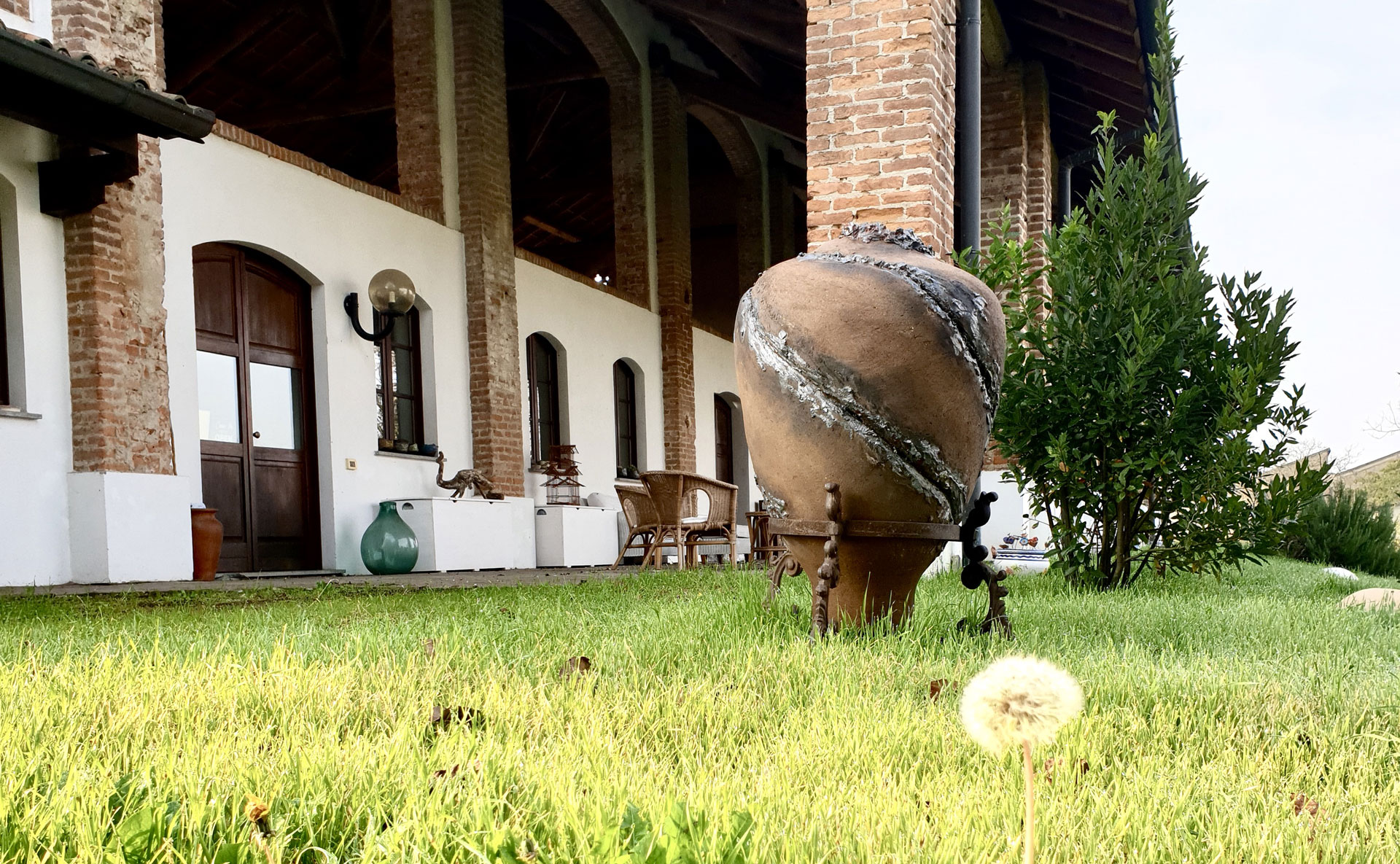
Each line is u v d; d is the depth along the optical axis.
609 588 5.78
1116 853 1.29
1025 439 6.07
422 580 7.80
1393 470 35.53
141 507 7.46
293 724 1.89
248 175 8.93
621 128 15.62
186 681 2.25
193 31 13.88
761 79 15.44
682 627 3.41
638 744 1.80
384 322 10.77
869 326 3.07
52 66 6.01
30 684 2.23
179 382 8.11
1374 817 1.47
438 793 1.36
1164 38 5.95
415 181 11.74
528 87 16.22
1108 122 6.37
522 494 12.43
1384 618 4.01
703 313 21.09
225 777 1.48
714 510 10.56
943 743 1.83
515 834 1.20
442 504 10.41
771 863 1.17
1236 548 5.86
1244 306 5.96
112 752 1.68
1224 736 1.95
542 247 22.39
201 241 8.42
